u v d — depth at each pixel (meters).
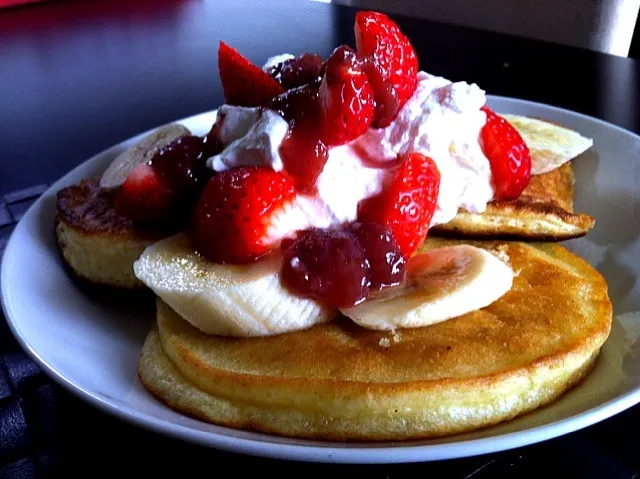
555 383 0.24
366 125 0.26
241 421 0.24
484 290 0.25
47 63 0.56
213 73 0.51
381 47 0.27
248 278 0.25
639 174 0.31
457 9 0.59
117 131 0.43
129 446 0.24
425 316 0.24
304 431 0.23
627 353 0.25
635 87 0.43
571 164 0.33
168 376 0.25
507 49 0.48
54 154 0.41
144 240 0.29
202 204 0.26
